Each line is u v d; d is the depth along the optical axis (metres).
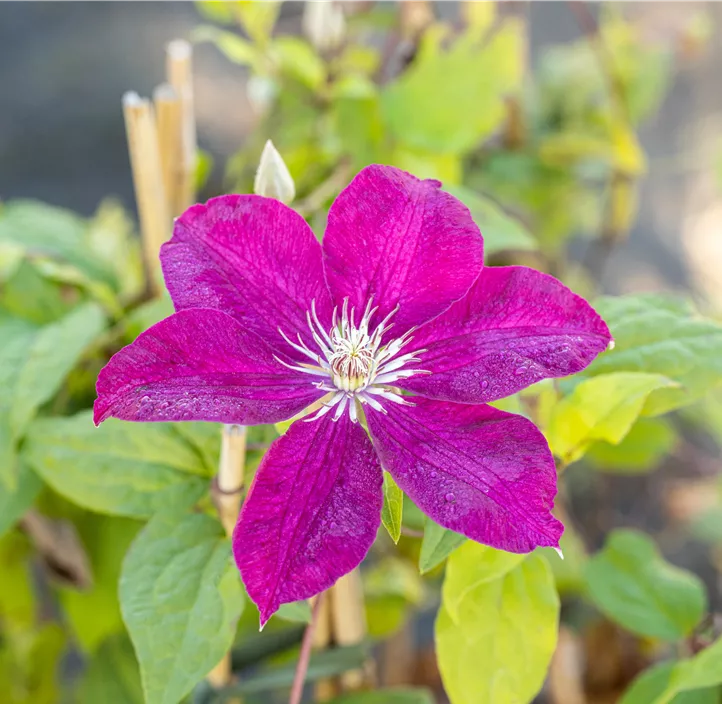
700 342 0.45
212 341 0.38
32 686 0.63
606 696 0.69
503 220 0.52
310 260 0.40
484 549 0.42
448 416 0.39
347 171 0.59
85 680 0.58
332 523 0.37
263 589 0.36
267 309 0.40
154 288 0.52
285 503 0.37
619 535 0.53
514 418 0.38
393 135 0.59
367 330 0.40
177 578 0.43
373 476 0.38
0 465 0.47
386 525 0.38
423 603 0.69
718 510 0.81
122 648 0.57
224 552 0.43
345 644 0.52
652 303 0.46
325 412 0.39
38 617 0.69
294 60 0.61
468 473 0.38
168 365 0.37
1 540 0.59
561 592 0.63
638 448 0.68
